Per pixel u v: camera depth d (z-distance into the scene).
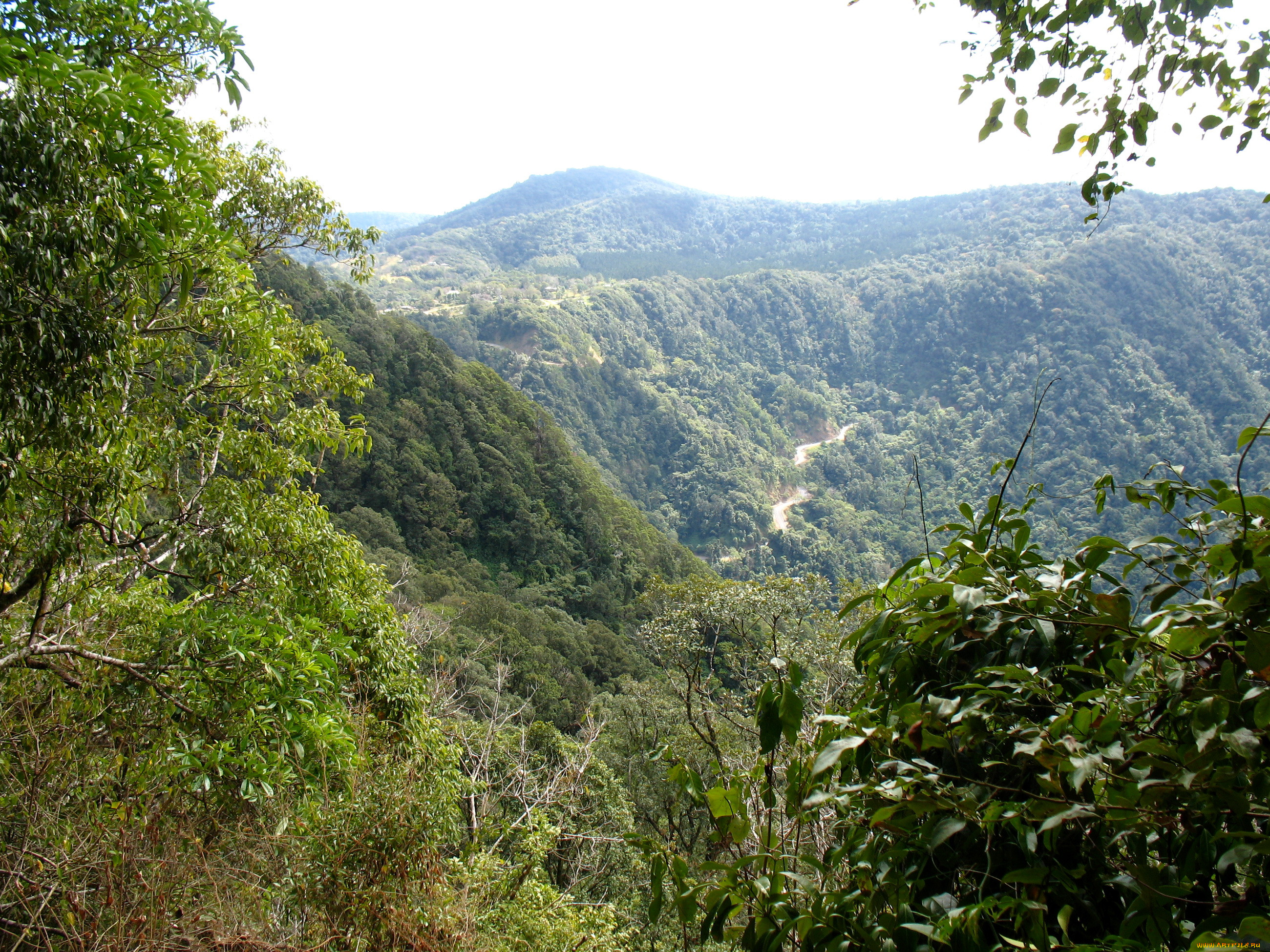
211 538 4.09
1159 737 1.13
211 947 2.49
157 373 4.02
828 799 1.18
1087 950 0.90
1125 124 2.02
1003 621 1.21
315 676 4.05
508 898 5.52
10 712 3.12
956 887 1.15
